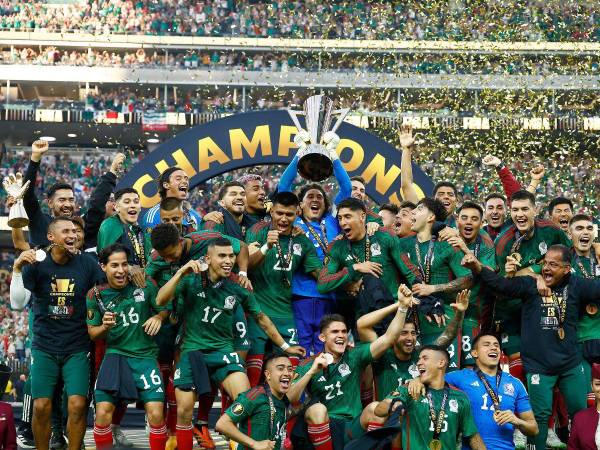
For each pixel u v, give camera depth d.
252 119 14.66
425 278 9.77
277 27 39.09
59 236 9.41
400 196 14.51
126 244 10.08
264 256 9.89
